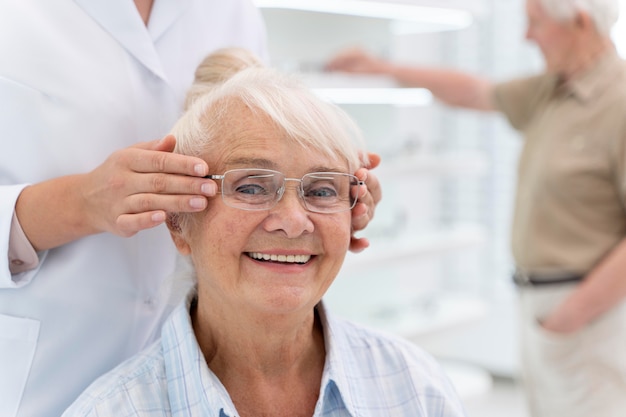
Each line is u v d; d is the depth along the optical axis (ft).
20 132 3.95
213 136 3.62
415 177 10.51
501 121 13.67
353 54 9.86
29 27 3.94
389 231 11.22
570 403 7.83
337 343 4.14
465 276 14.52
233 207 3.51
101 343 4.32
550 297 7.88
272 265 3.61
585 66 7.78
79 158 4.09
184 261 4.14
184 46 4.62
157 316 4.53
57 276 4.11
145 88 4.36
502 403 13.17
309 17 9.87
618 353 7.46
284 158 3.57
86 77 4.09
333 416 3.94
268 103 3.60
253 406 3.90
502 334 14.03
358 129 4.00
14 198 3.86
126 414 3.60
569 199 7.67
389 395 4.15
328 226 3.64
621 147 7.33
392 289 11.73
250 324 3.71
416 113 14.11
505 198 13.83
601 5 7.58
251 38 5.17
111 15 4.17
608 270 7.01
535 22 8.14
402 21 11.06
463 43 13.98
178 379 3.73
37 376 4.16
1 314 4.05
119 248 4.26
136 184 3.51
